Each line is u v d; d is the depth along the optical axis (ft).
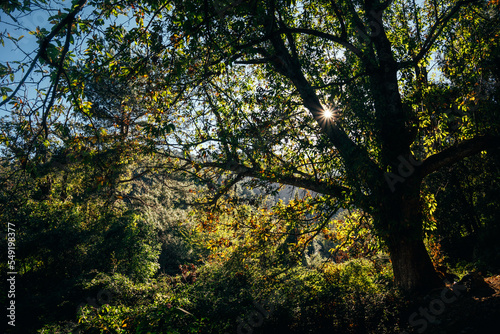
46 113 10.07
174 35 17.52
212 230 33.50
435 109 27.45
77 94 13.79
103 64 15.98
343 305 21.70
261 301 25.22
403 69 27.17
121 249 52.90
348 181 23.27
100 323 19.65
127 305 33.14
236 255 33.06
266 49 28.66
